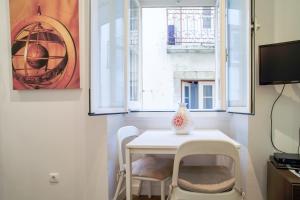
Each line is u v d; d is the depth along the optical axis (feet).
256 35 6.74
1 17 7.01
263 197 6.79
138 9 9.35
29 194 7.07
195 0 9.39
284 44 6.13
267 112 6.75
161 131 7.80
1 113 7.07
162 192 6.42
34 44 6.84
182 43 13.29
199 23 13.12
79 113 6.84
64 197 6.95
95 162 6.79
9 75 7.03
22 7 6.84
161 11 11.62
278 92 6.73
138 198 8.09
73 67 6.75
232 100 7.66
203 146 4.69
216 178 5.59
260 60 6.46
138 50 9.36
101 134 6.75
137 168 6.53
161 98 10.64
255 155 6.78
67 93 6.87
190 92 13.19
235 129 7.86
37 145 6.98
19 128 7.03
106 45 6.95
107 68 6.98
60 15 6.75
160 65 11.78
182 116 7.07
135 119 8.66
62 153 6.92
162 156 8.10
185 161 8.23
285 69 6.12
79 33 6.73
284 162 5.95
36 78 6.88
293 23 6.72
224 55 8.06
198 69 13.33
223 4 8.04
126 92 7.76
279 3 6.75
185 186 4.99
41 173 7.00
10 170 7.09
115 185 7.48
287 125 6.73
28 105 6.98
